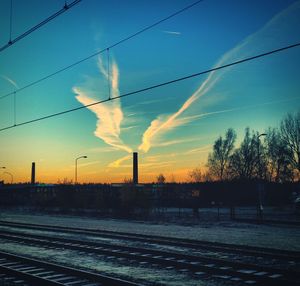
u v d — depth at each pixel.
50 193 57.00
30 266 12.27
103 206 44.06
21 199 74.38
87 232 22.48
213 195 61.53
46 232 24.00
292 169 69.94
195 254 14.37
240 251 14.21
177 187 54.19
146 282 10.05
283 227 25.89
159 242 17.42
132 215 38.16
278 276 10.45
